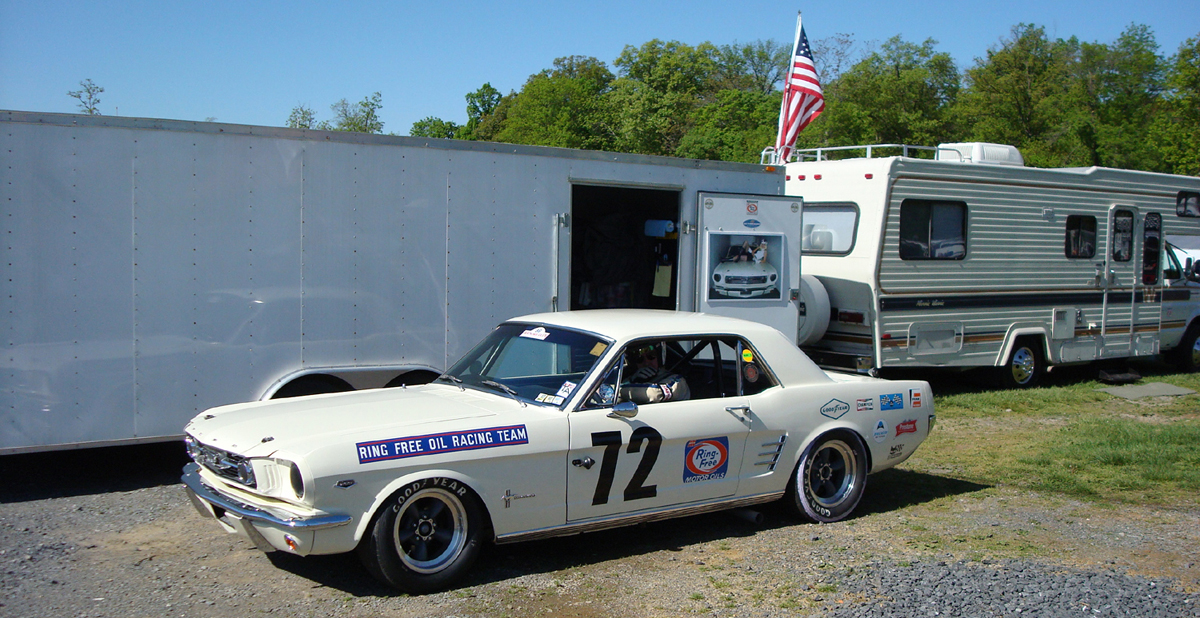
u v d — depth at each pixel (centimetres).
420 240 730
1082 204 1265
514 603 434
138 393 632
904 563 505
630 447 497
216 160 651
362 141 702
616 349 513
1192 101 4134
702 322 566
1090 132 4484
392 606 428
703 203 874
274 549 444
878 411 611
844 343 1123
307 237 685
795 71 1272
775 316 926
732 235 895
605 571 486
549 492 475
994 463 797
